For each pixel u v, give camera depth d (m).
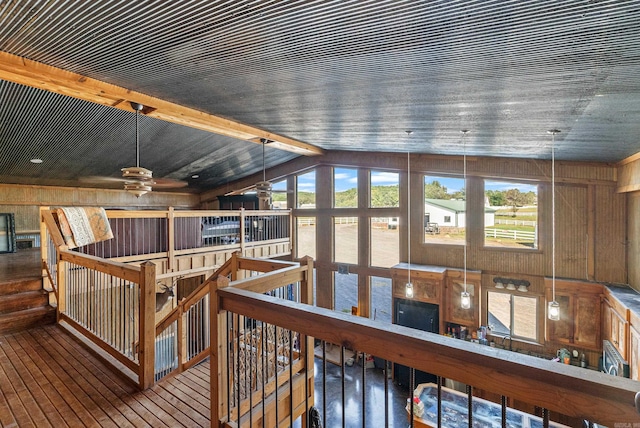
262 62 2.47
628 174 5.02
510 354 0.89
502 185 6.60
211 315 1.76
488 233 6.76
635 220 5.17
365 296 8.17
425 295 6.81
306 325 1.31
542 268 6.18
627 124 3.17
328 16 1.71
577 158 5.54
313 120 4.75
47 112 4.46
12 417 2.21
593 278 5.74
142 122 5.37
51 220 4.13
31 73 2.70
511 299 6.49
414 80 2.62
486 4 1.47
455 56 2.08
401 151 7.39
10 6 1.78
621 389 0.73
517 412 4.35
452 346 0.95
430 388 5.09
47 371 2.81
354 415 5.56
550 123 3.46
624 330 4.41
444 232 7.23
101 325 3.42
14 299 3.85
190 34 2.04
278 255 8.65
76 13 1.84
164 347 5.35
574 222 5.91
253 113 4.48
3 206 7.21
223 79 2.99
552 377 0.81
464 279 6.65
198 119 4.52
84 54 2.48
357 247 8.38
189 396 2.50
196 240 6.77
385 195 8.05
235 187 10.58
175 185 9.90
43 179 7.34
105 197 8.94
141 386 2.58
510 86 2.54
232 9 1.71
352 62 2.35
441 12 1.58
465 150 6.10
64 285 3.86
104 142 5.84
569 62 2.03
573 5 1.42
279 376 2.61
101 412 2.28
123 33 2.07
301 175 9.31
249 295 1.55
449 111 3.45
